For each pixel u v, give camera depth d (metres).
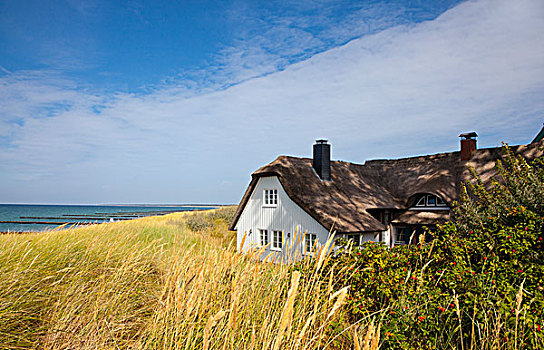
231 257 3.53
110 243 5.50
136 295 4.27
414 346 3.90
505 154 17.25
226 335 2.87
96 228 6.82
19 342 3.14
